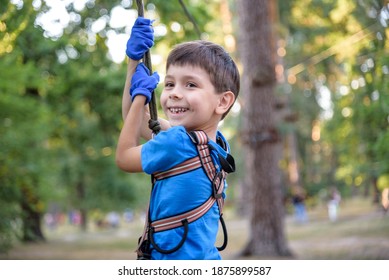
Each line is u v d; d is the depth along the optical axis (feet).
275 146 65.82
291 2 97.19
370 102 46.19
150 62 10.82
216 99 10.35
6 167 61.11
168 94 10.30
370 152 60.49
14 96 60.13
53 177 91.81
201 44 10.50
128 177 128.57
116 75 73.72
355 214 127.03
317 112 136.77
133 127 10.18
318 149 181.57
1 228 57.77
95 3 28.84
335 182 166.09
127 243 92.43
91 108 80.18
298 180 144.97
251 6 64.49
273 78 64.69
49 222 192.65
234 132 139.85
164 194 9.95
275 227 65.10
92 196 131.23
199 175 9.99
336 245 69.05
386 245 60.95
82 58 50.62
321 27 102.01
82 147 101.45
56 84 69.36
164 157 9.76
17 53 28.27
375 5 33.42
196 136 10.00
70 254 71.72
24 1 19.72
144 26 10.80
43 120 71.87
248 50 65.00
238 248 76.79
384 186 63.87
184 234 9.79
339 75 115.44
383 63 34.65
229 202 198.49
